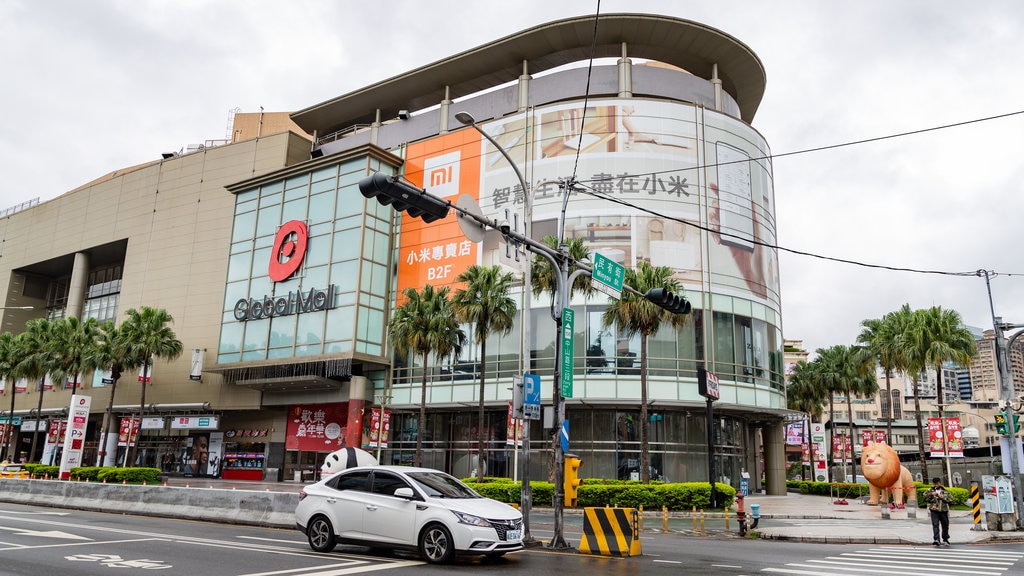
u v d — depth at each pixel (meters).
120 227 63.03
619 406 39.25
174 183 60.19
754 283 42.09
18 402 67.69
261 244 52.00
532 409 16.39
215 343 53.00
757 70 46.38
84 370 50.12
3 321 71.44
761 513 29.44
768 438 46.09
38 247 71.00
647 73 44.84
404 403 44.62
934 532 18.70
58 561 11.46
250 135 70.31
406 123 52.25
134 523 19.00
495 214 43.72
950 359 42.00
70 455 40.00
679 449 39.50
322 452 48.09
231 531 17.48
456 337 39.44
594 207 40.91
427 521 12.33
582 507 30.23
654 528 23.48
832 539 19.58
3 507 23.66
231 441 52.97
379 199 13.48
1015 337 24.03
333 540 13.32
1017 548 18.00
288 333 48.06
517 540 12.51
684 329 39.38
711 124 42.88
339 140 56.00
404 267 47.22
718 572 11.84
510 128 44.59
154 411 55.28
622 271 17.52
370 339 45.59
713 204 41.62
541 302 41.09
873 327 51.38
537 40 45.16
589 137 42.09
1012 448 23.50
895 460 33.84
